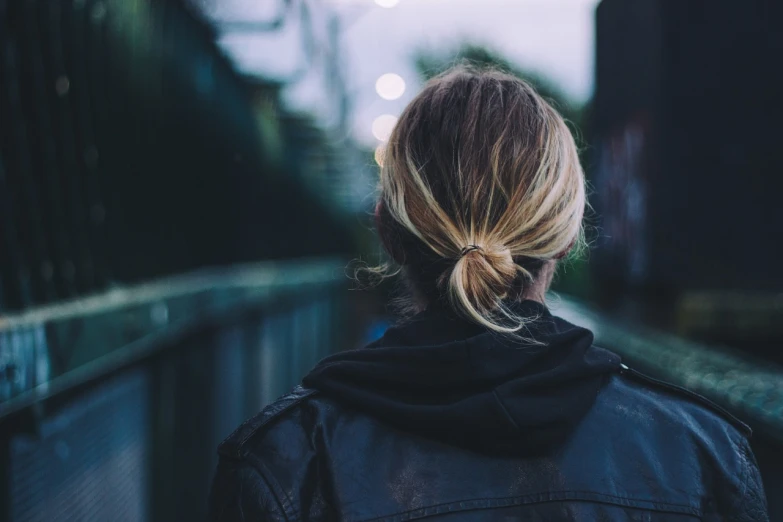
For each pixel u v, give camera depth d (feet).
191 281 14.34
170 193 14.52
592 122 45.24
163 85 14.60
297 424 3.49
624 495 3.36
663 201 31.09
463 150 3.59
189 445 14.05
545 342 3.52
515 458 3.42
